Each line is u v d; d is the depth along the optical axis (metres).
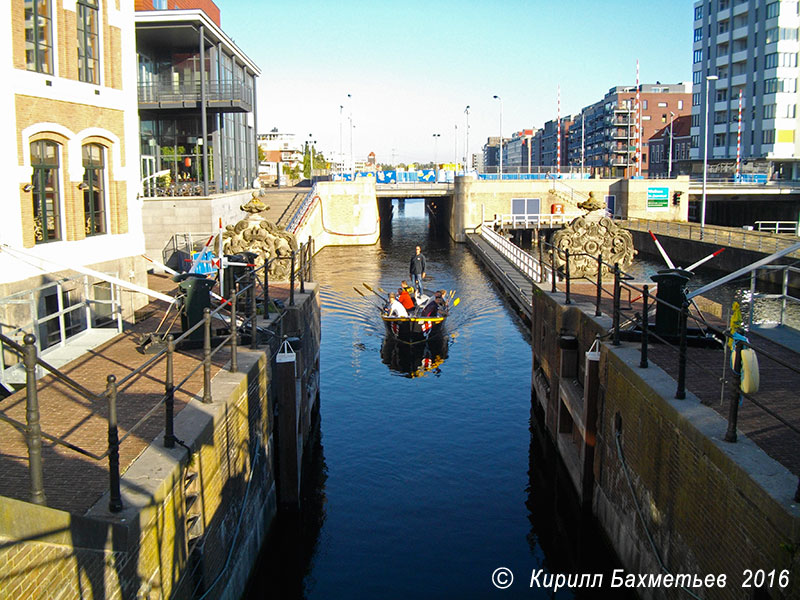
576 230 22.62
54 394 10.11
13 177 12.77
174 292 21.16
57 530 5.36
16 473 7.30
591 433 12.73
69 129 14.46
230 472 9.62
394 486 14.55
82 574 5.66
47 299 13.94
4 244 12.51
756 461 7.14
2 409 9.48
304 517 13.31
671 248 50.69
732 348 8.85
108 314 15.30
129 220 16.92
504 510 13.65
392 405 19.34
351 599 10.89
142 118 37.62
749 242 42.75
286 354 13.05
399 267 46.22
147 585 6.67
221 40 37.81
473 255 53.56
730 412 7.64
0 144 12.49
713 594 7.57
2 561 4.82
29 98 13.23
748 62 77.81
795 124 74.38
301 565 11.79
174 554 7.38
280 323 14.86
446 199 72.25
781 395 9.70
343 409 19.08
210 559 8.61
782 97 74.00
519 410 18.94
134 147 17.05
